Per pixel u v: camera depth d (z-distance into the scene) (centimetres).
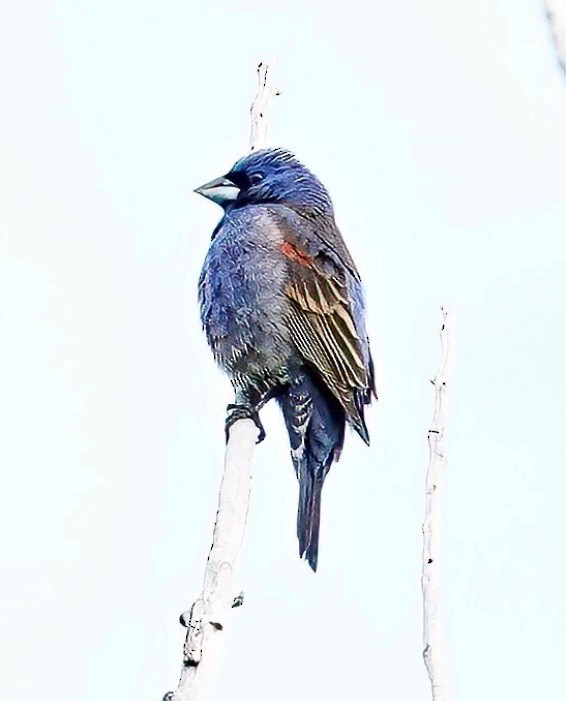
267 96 975
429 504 641
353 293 1176
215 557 680
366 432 1145
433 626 612
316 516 1095
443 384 666
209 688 638
